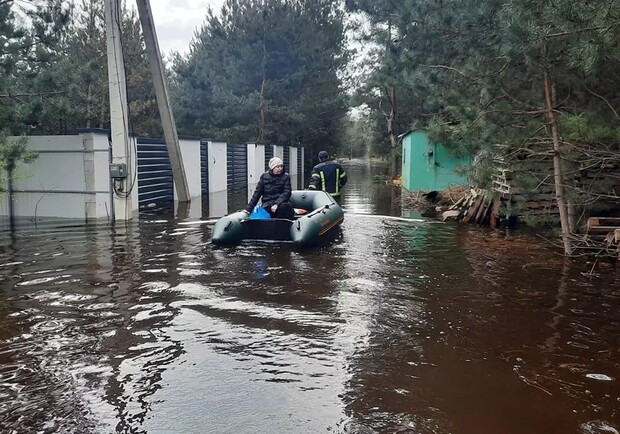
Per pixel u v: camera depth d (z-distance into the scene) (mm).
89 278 6043
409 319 4723
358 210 12820
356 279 6059
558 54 6906
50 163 10930
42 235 8906
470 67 8156
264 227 8273
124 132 10422
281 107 30031
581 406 3191
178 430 2912
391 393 3344
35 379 3512
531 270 6523
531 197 9422
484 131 7961
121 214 10633
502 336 4332
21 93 10117
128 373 3613
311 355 3924
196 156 16844
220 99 28781
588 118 6957
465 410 3135
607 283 5918
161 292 5496
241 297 5336
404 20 12820
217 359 3846
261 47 29891
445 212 11516
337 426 2955
